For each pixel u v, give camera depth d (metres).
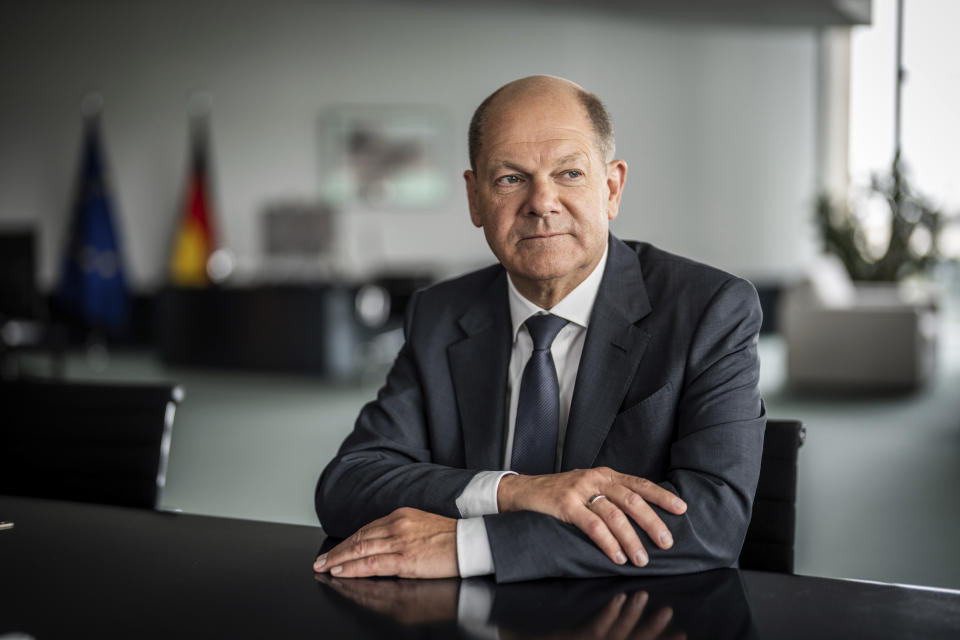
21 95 10.37
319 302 7.65
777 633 0.77
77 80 10.27
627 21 9.95
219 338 8.16
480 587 0.91
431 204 10.16
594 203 1.19
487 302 1.35
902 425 5.45
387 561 0.95
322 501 1.22
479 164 1.21
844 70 9.96
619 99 10.07
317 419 5.93
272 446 5.07
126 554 1.00
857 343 6.84
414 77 10.11
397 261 10.23
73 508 1.21
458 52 10.06
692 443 1.12
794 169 10.21
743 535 1.06
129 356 9.57
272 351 7.87
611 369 1.23
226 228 10.26
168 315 8.48
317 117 10.18
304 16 10.12
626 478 1.05
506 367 1.30
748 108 10.12
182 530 1.10
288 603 0.86
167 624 0.80
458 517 1.08
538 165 1.16
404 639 0.77
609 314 1.26
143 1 10.16
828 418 5.71
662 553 0.96
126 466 1.50
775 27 9.66
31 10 10.28
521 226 1.19
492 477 1.09
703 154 10.12
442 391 1.33
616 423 1.21
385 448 1.30
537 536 0.96
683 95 10.06
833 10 8.80
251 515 3.66
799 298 7.01
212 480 4.29
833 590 0.88
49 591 0.89
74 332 9.67
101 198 8.99
